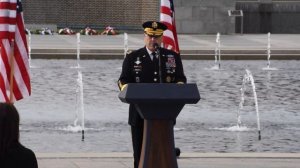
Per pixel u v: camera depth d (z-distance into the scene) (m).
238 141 30.95
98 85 48.41
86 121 35.34
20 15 26.62
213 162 24.72
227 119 36.59
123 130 33.19
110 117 36.59
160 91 16.28
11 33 26.45
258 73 57.16
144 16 95.38
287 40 83.50
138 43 76.50
